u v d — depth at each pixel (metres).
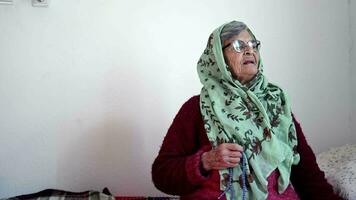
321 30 1.81
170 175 1.11
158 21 1.69
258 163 1.07
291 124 1.17
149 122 1.69
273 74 1.79
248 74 1.14
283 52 1.79
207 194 1.07
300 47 1.80
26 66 1.58
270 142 1.08
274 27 1.79
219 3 1.75
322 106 1.83
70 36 1.62
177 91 1.71
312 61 1.81
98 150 1.65
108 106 1.66
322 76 1.82
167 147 1.19
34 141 1.59
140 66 1.68
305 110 1.82
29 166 1.59
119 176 1.67
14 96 1.57
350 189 1.19
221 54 1.14
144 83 1.68
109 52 1.65
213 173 1.08
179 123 1.20
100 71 1.65
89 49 1.63
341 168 1.32
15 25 1.56
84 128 1.64
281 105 1.20
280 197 1.10
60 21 1.60
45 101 1.60
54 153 1.61
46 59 1.60
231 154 1.03
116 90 1.66
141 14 1.68
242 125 1.09
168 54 1.70
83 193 1.54
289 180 1.14
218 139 1.11
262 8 1.78
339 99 1.83
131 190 1.68
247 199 1.05
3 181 1.57
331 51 1.82
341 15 1.82
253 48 1.15
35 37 1.58
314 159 1.23
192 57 1.72
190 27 1.72
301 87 1.81
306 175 1.20
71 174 1.63
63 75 1.61
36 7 1.58
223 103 1.14
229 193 1.05
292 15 1.79
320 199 1.18
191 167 1.05
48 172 1.61
